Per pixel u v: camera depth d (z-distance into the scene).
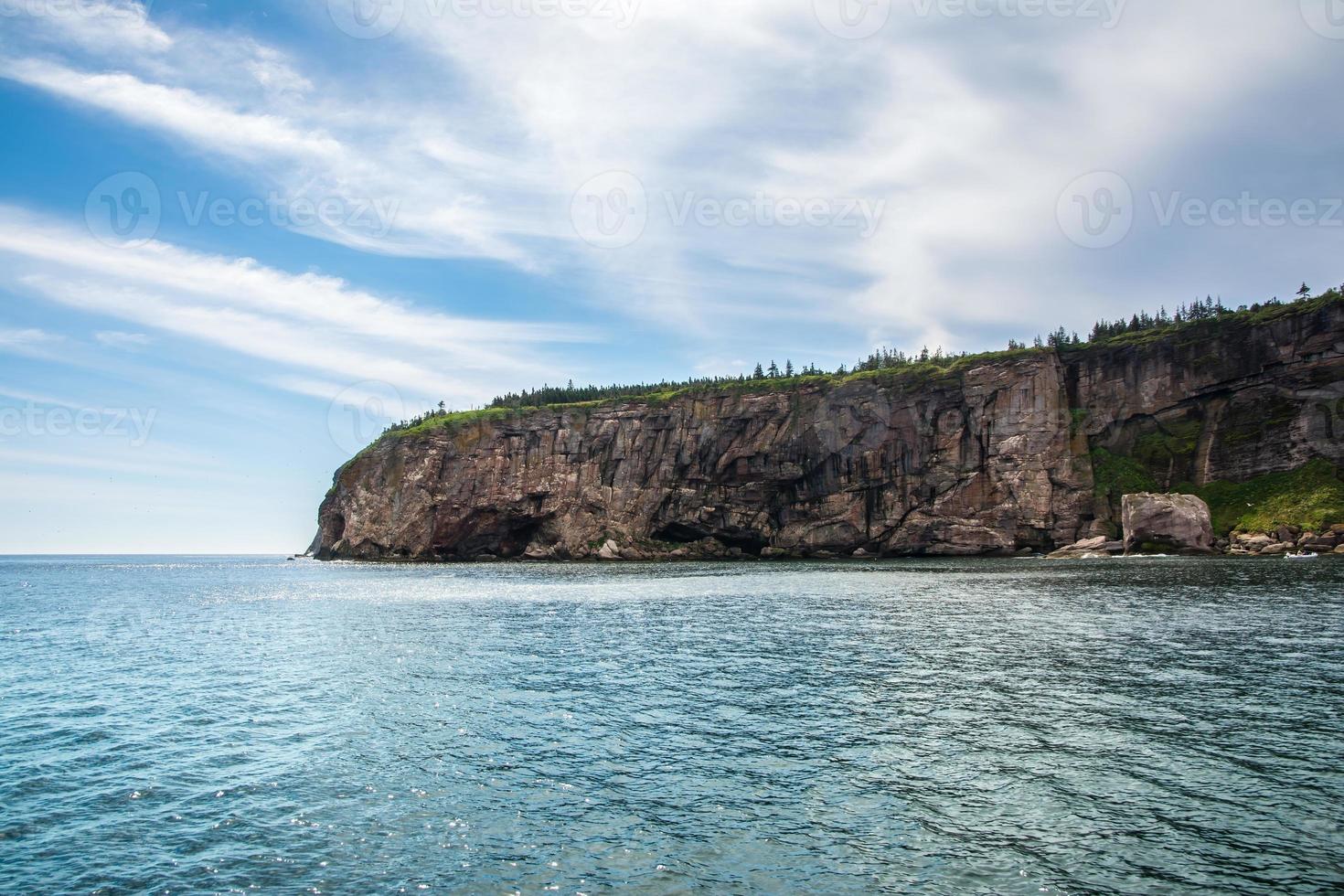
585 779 18.52
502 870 13.70
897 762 19.39
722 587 80.94
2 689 30.61
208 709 26.47
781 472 166.88
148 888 13.26
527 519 179.50
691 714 24.69
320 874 13.67
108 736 23.14
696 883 13.11
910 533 155.25
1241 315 140.75
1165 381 146.62
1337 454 126.06
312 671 33.72
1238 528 126.69
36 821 16.34
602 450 177.88
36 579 138.62
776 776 18.50
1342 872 13.15
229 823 16.11
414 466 178.50
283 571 149.25
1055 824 15.34
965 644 37.50
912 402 157.88
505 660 35.66
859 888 12.86
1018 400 150.88
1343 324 128.12
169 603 75.31
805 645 38.72
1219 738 20.77
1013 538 147.25
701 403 173.50
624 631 45.72
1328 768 18.23
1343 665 30.38
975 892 12.65
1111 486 144.38
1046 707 24.55
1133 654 33.47
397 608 63.28
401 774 19.05
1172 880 12.95
